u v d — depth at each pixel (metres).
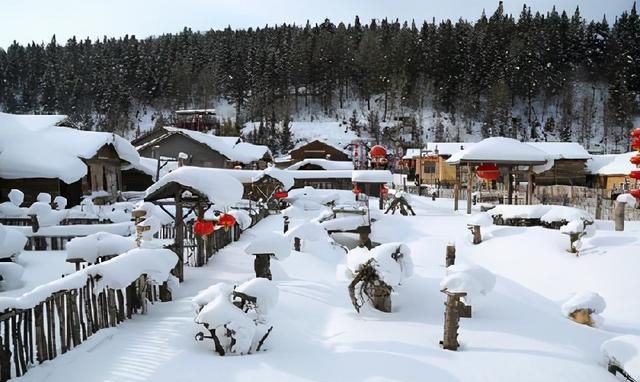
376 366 5.66
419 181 43.19
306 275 11.31
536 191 33.78
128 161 26.98
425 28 103.75
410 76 93.44
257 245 9.91
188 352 6.03
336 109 89.50
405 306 8.70
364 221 16.30
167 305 8.36
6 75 96.19
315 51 93.88
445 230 18.59
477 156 21.47
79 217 15.66
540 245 14.55
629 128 76.00
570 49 93.44
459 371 5.61
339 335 6.96
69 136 23.52
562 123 79.19
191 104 90.19
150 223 9.45
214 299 6.37
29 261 11.95
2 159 20.42
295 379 5.24
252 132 72.81
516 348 6.49
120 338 6.53
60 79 90.12
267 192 24.86
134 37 106.31
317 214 22.75
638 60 87.31
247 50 97.56
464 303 8.02
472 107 84.31
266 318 7.50
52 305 5.86
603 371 5.99
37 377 5.21
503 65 87.38
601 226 18.20
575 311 8.73
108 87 86.00
